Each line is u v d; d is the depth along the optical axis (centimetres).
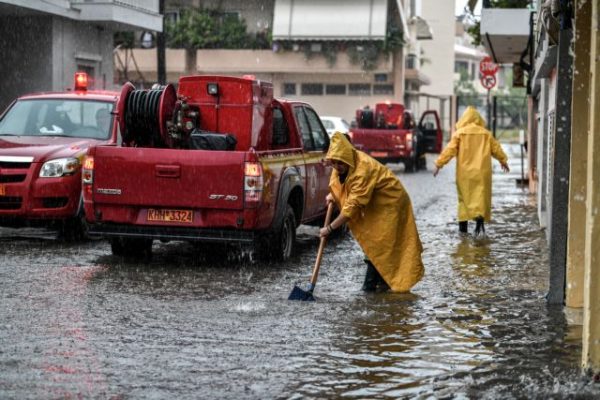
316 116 1412
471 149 1513
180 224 1122
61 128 1439
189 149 1185
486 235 1518
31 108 1469
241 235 1115
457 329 848
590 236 670
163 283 1049
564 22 892
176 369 704
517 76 2378
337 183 995
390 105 3322
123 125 1190
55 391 645
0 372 687
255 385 669
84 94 1499
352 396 648
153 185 1117
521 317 899
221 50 4472
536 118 2175
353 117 4631
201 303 943
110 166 1127
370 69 4475
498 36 1917
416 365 727
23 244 1327
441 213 1861
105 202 1132
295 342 792
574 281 939
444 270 1170
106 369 700
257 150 1236
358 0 4406
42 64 2598
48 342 775
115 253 1228
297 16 4409
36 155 1318
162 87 1205
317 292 1015
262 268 1164
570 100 934
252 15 4525
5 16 2588
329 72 4500
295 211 1286
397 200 1005
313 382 679
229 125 1224
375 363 732
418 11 5775
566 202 955
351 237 1488
